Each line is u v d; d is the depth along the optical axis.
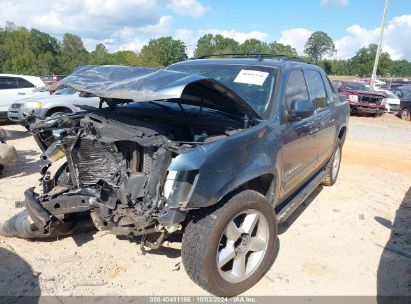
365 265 3.83
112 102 3.85
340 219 4.94
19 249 3.85
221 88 3.05
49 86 3.53
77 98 10.64
